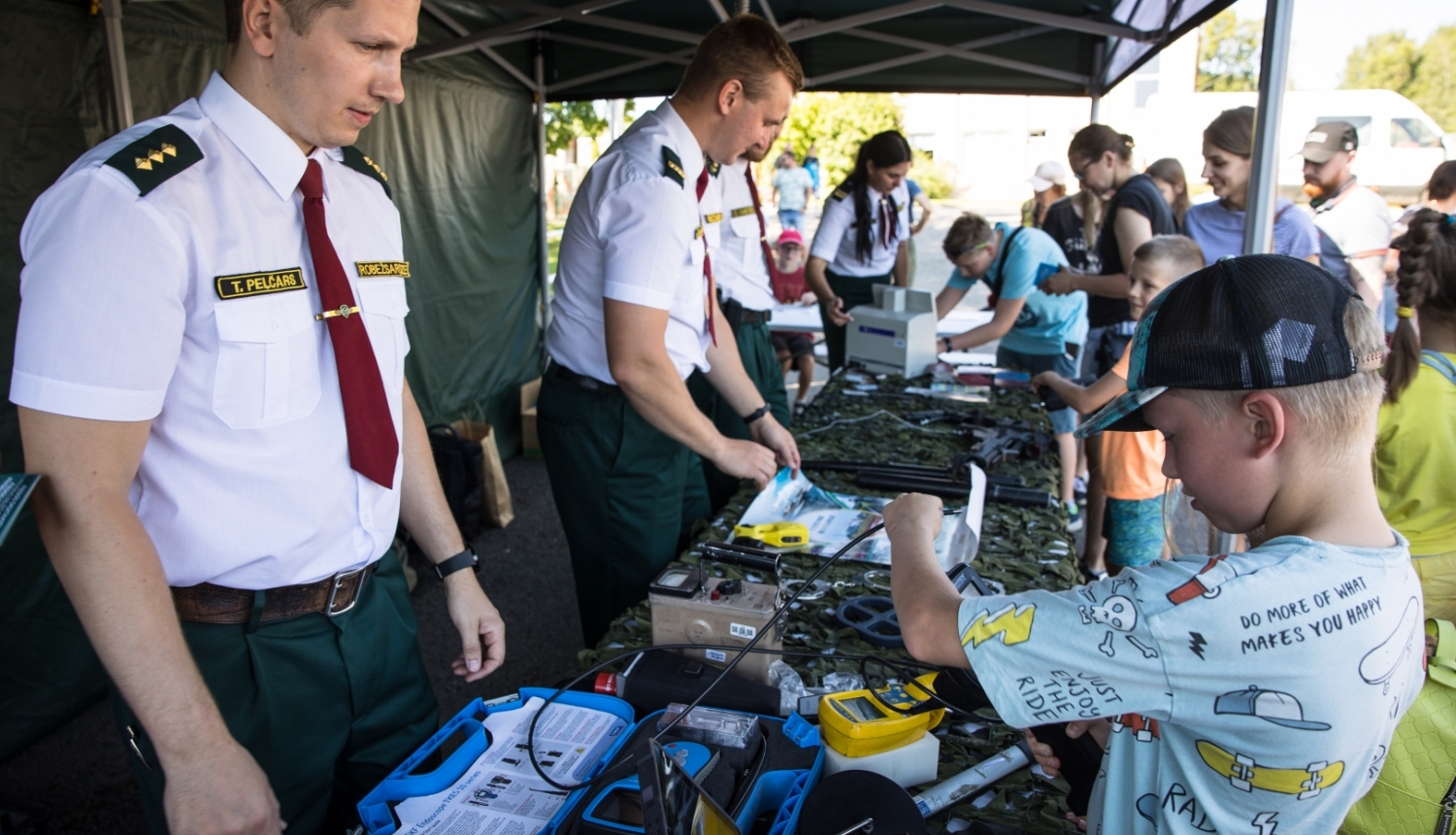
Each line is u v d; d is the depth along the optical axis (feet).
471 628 4.88
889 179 15.17
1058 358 13.84
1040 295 13.61
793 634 5.00
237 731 4.03
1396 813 3.64
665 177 6.26
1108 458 9.84
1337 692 2.42
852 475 7.98
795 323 22.57
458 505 13.83
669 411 6.43
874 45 16.89
